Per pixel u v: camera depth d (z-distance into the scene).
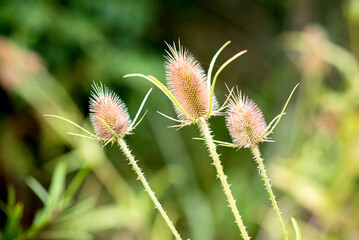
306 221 1.76
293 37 2.37
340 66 1.67
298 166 1.68
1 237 1.05
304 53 1.75
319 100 1.75
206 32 2.64
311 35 1.72
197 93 0.80
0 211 2.00
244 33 2.73
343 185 1.50
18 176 1.97
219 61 2.64
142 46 2.24
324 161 1.73
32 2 1.98
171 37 2.52
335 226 1.52
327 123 1.60
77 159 1.61
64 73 2.02
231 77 2.65
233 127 0.80
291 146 1.88
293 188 1.52
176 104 0.78
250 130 0.79
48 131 1.86
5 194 1.98
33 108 1.86
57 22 2.00
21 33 1.93
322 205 1.49
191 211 1.82
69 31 2.01
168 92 0.78
